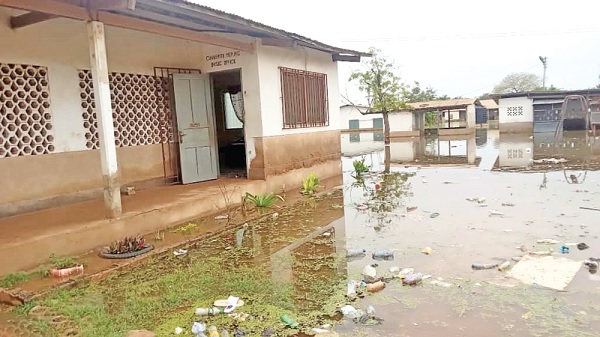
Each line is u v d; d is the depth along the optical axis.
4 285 4.22
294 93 10.17
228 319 3.52
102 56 5.55
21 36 6.20
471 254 4.79
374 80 22.45
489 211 6.82
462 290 3.83
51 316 3.65
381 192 9.30
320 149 11.44
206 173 9.07
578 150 15.88
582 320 3.20
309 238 5.89
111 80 7.58
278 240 5.87
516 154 15.75
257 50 8.80
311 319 3.45
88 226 5.35
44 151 6.51
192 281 4.39
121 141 7.77
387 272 4.39
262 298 3.91
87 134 7.14
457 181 10.27
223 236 6.16
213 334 3.21
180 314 3.66
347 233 6.05
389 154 18.64
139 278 4.55
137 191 7.89
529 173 10.82
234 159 12.91
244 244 5.73
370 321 3.35
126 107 7.86
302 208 7.97
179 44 8.85
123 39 7.76
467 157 15.90
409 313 3.46
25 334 3.35
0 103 5.98
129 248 5.22
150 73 8.30
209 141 9.14
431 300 3.67
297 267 4.73
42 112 6.50
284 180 9.73
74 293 4.16
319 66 11.40
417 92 52.00
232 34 8.40
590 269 4.15
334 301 3.76
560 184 8.94
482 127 41.28
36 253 4.78
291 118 10.04
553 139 21.89
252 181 8.77
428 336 3.08
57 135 6.68
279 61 9.59
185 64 9.02
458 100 34.09
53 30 6.60
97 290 4.25
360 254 5.01
